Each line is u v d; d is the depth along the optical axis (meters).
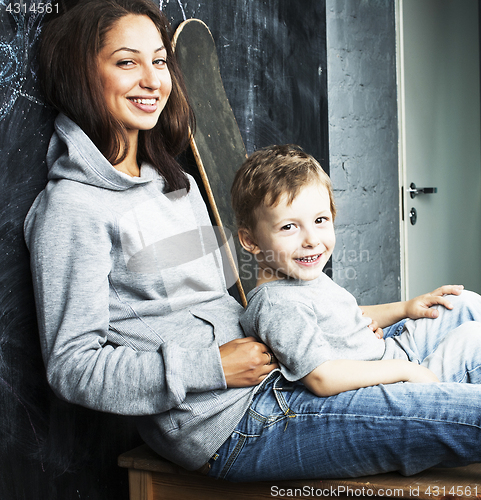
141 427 1.06
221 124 1.62
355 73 2.65
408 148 2.95
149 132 1.22
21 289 1.06
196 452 0.98
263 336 0.99
